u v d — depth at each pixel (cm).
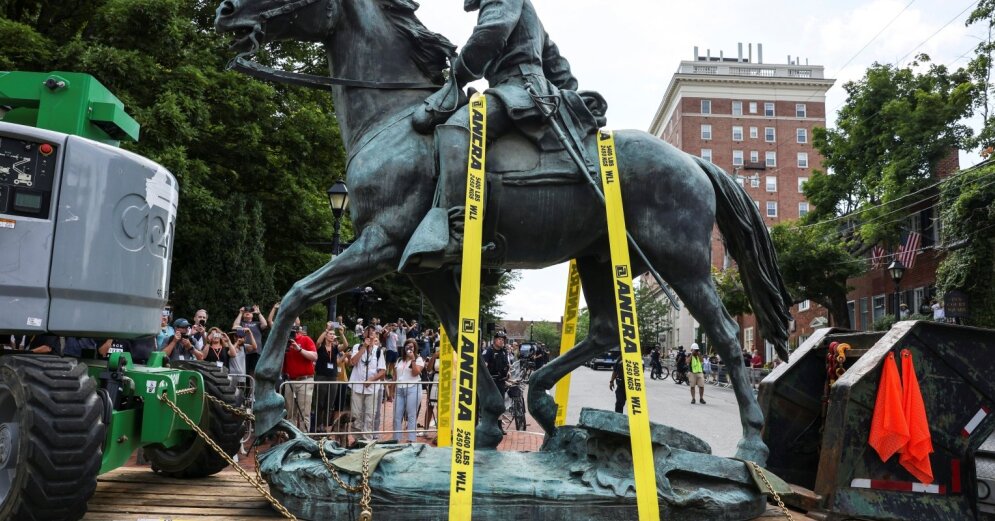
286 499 342
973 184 2048
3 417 329
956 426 374
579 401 1841
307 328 1958
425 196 374
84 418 311
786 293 435
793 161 7469
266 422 361
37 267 329
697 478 363
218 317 1745
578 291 497
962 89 2528
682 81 7519
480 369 432
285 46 2031
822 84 7462
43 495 296
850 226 3188
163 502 376
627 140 396
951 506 366
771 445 456
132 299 367
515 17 393
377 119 394
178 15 1647
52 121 400
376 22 400
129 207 366
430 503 333
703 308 396
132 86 1477
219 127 1797
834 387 373
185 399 428
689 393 2427
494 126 382
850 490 360
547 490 337
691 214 394
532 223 383
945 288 2111
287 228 2162
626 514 340
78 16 1656
